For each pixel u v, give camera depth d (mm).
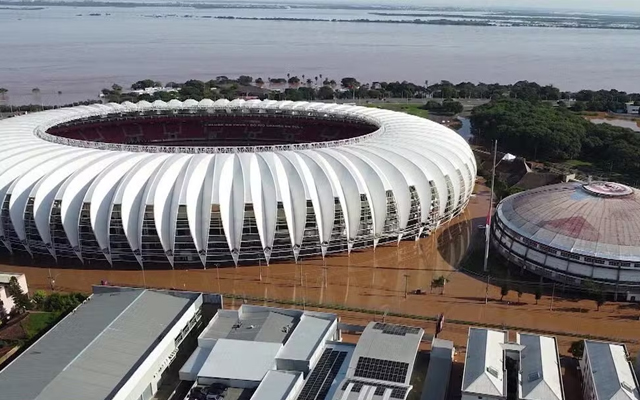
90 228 99062
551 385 61562
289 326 75438
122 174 102312
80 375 64062
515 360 67875
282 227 100000
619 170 174000
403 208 107938
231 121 172625
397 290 94625
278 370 66500
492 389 60875
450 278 98875
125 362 66938
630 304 91125
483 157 182250
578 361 74375
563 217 100000
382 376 64062
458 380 70062
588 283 91438
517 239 101688
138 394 65625
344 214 102938
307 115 165000
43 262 104062
